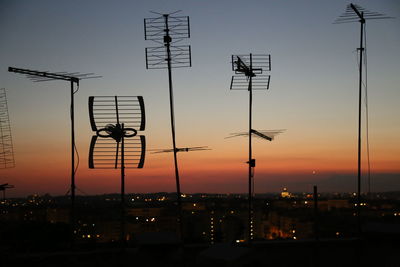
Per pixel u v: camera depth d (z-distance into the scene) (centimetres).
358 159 754
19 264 653
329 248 743
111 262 685
